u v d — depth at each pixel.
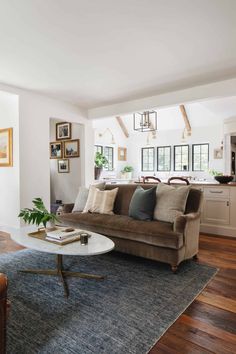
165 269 2.64
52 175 6.25
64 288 2.15
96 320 1.73
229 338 1.56
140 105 4.77
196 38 2.61
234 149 6.63
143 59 3.10
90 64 3.24
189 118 8.34
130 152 9.89
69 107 5.06
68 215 3.44
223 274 2.51
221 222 3.96
